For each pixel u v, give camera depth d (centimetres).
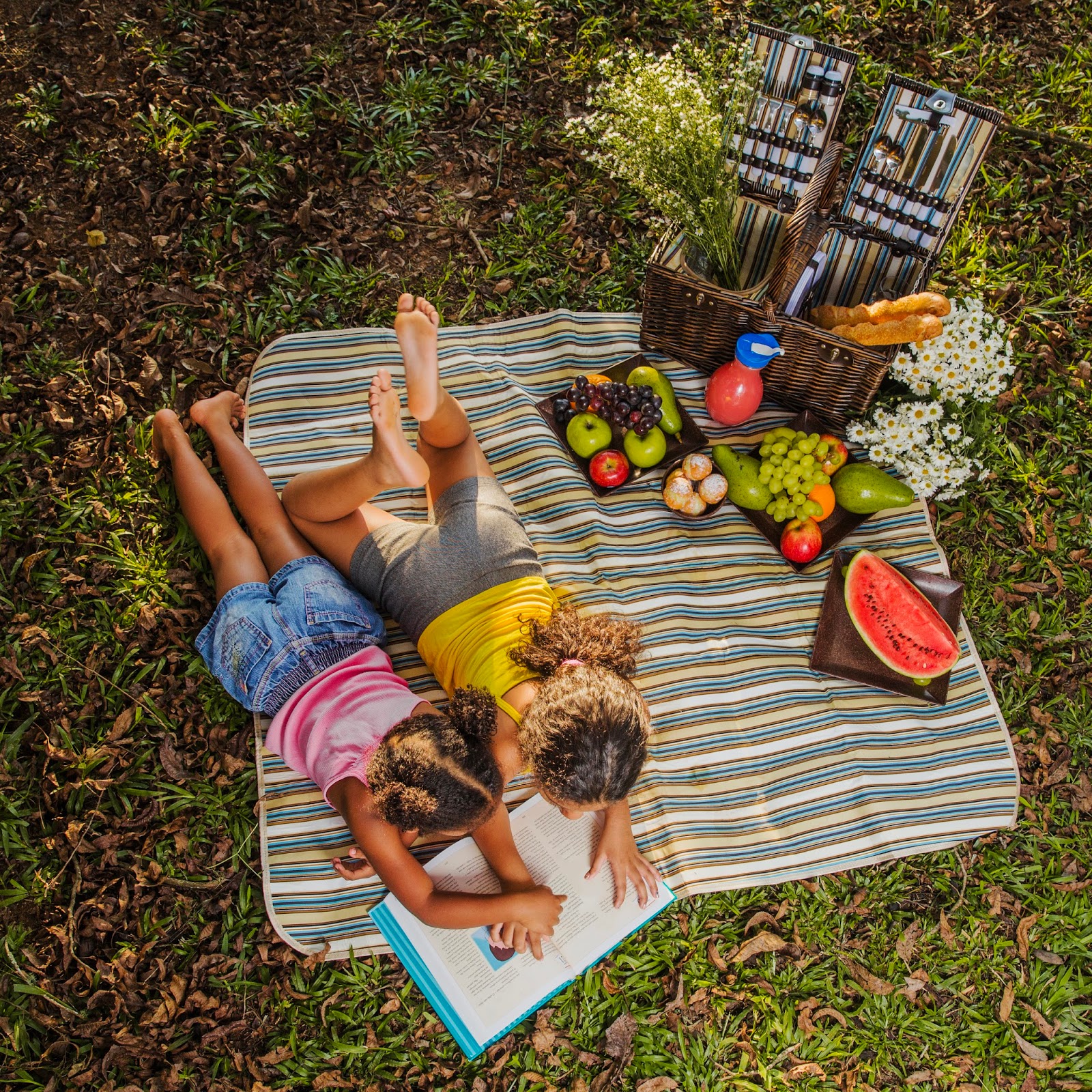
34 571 262
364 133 326
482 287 317
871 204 252
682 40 348
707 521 283
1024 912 264
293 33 332
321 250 311
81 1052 222
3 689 251
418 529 225
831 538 281
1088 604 297
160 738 251
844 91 230
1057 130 356
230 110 316
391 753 187
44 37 312
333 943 236
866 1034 249
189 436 283
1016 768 268
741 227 273
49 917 233
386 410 186
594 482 279
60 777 245
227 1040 230
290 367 288
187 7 325
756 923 255
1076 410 320
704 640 270
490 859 222
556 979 227
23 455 273
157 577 265
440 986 224
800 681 269
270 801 244
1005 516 304
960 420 305
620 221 329
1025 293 335
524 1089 235
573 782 178
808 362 268
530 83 342
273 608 228
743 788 258
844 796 260
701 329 280
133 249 299
